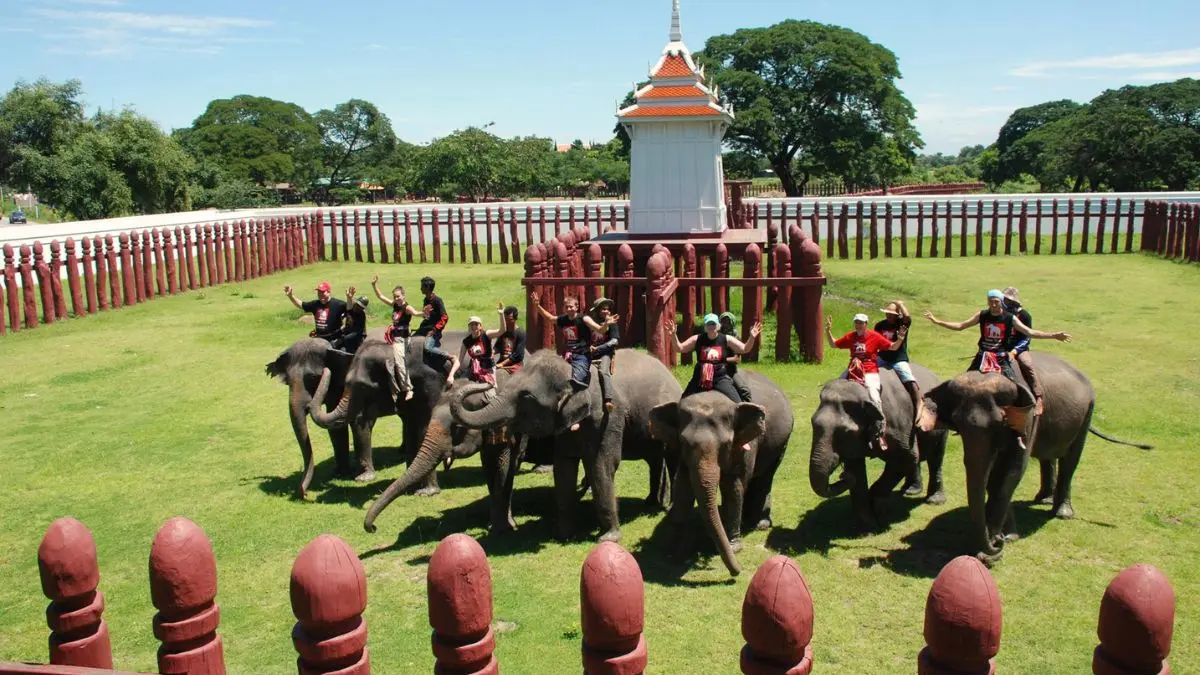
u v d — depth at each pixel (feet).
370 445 35.47
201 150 264.11
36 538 29.99
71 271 71.05
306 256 108.17
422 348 34.73
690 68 66.28
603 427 29.01
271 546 29.12
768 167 211.41
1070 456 29.48
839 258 98.99
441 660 9.96
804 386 45.50
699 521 30.37
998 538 26.94
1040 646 21.72
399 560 28.02
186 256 85.15
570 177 222.69
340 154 301.63
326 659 9.98
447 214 116.16
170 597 11.24
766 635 9.29
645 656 9.65
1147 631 9.05
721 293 52.34
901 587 25.17
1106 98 184.75
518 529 30.55
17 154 180.75
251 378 50.78
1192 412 39.47
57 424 42.88
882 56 177.27
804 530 29.43
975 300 68.54
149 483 35.09
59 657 12.28
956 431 27.04
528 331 53.06
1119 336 54.70
